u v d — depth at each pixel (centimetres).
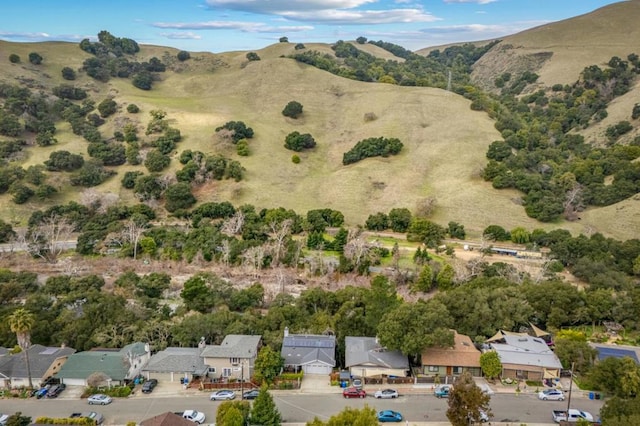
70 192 13012
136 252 10475
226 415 4531
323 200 12988
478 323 6688
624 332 7019
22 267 9988
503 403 5300
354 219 12156
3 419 4947
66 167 13512
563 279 8888
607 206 11738
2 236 11012
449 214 11756
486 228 10956
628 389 5116
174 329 6644
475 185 12662
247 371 5872
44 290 8312
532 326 6994
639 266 8794
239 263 10019
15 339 6656
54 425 4897
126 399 5462
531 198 11744
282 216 11544
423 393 5544
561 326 7175
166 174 13212
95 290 8106
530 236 10588
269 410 4622
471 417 4625
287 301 7694
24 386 5744
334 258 10206
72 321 6906
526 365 5784
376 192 13112
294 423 4950
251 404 5262
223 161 13662
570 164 13950
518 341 6353
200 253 10094
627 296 7294
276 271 9775
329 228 11706
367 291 7362
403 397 5450
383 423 4931
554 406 5250
